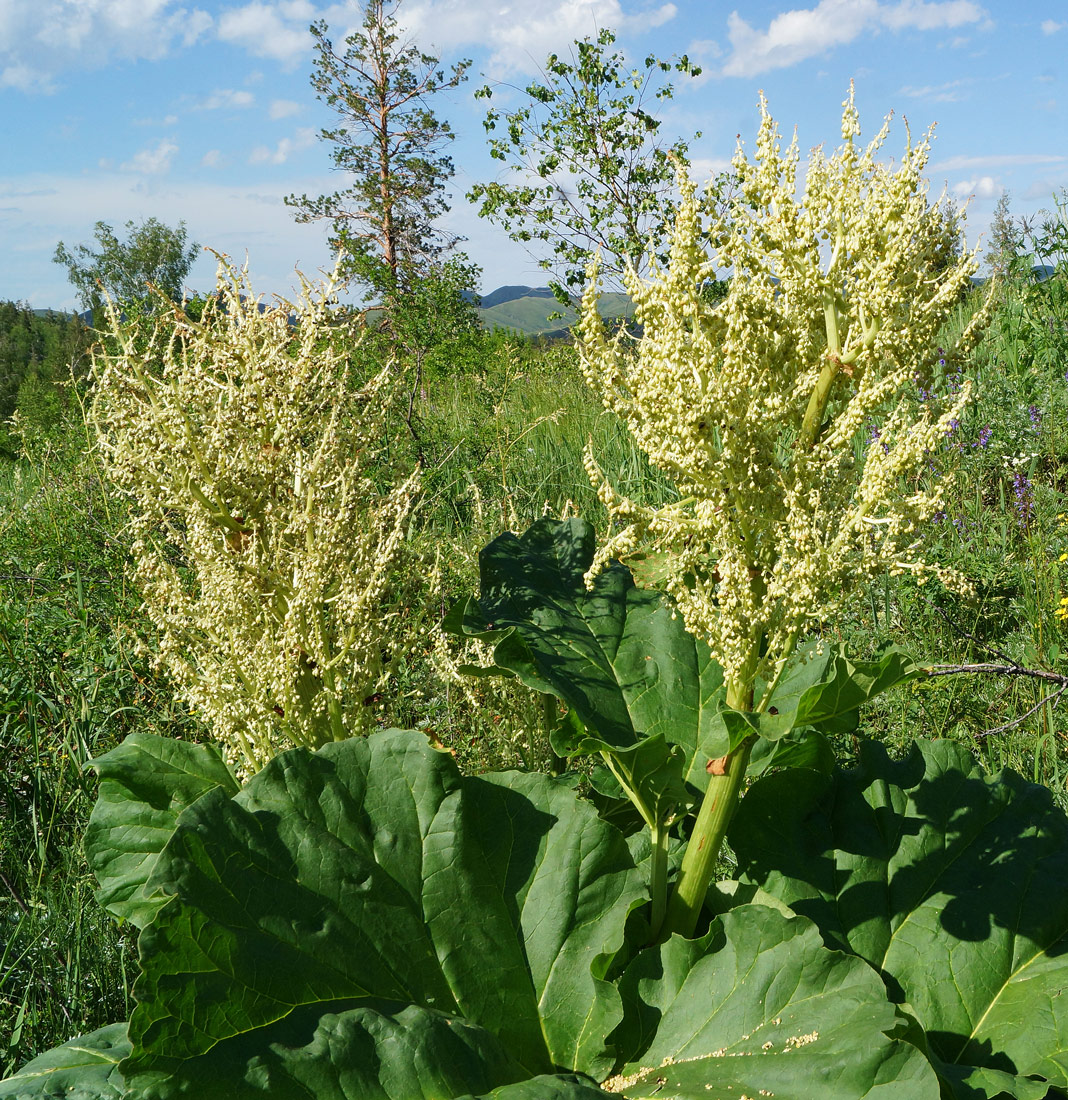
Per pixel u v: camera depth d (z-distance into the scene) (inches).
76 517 239.5
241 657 93.0
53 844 138.4
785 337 70.9
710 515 70.5
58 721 159.3
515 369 412.8
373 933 73.5
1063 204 376.2
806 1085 63.2
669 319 67.2
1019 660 174.7
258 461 102.0
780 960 72.6
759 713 72.1
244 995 65.6
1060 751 150.0
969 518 222.2
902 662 69.7
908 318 70.2
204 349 105.3
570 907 78.9
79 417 320.2
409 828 78.7
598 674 93.6
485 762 116.6
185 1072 61.0
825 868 91.0
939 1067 70.7
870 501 67.6
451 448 278.4
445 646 110.4
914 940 86.0
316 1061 63.5
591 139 459.5
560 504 243.3
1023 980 82.0
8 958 111.4
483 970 75.5
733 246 69.2
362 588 96.3
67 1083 69.2
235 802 74.1
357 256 552.4
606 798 104.0
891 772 96.3
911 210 68.8
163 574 98.0
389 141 1294.3
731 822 94.0
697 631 74.2
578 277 473.1
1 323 4067.4
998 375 294.4
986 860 90.3
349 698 96.8
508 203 468.1
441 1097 64.2
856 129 69.9
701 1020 73.2
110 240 2102.6
